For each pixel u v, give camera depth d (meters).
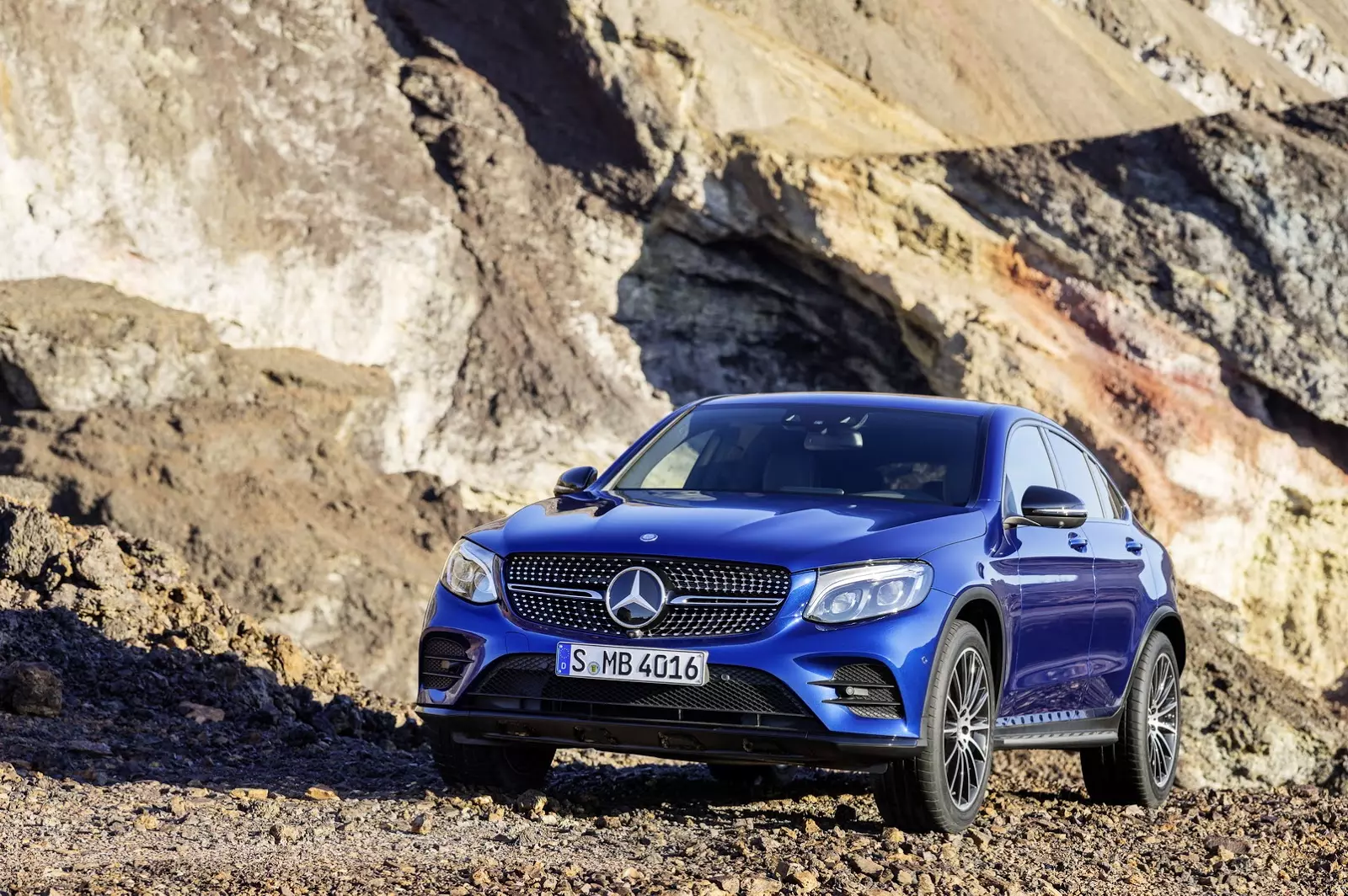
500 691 6.19
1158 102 56.66
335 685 10.95
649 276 39.84
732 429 7.45
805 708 5.84
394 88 39.88
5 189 31.53
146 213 33.28
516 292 37.59
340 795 6.72
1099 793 8.27
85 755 7.30
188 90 35.25
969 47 51.34
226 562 27.02
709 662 5.89
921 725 5.96
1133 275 39.53
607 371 37.62
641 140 39.75
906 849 5.86
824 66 46.62
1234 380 39.03
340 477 31.09
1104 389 37.81
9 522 10.23
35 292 30.64
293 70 37.88
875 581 6.00
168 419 30.20
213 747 7.97
